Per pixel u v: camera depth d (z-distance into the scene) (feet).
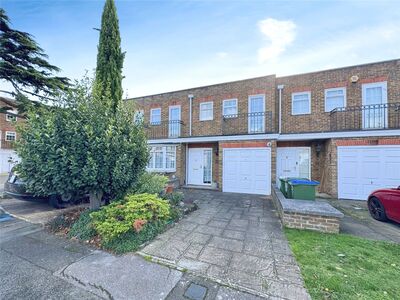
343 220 17.72
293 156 34.60
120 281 8.44
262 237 13.17
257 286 8.02
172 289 7.92
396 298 7.25
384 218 17.13
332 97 31.42
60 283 8.32
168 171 39.63
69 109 14.51
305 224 14.74
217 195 29.37
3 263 9.92
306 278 8.46
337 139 28.04
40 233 14.02
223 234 13.73
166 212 14.62
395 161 25.04
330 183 28.58
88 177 13.37
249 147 31.68
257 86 35.47
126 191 16.61
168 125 43.11
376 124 28.68
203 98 40.06
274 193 23.44
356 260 10.07
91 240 12.37
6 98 31.96
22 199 21.12
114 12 21.04
